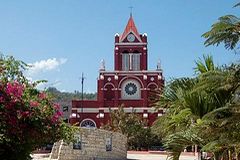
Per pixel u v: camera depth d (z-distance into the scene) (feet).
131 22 317.83
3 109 51.39
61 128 59.77
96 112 303.07
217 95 41.75
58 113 58.65
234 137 38.29
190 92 43.55
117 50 310.86
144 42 311.27
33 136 53.78
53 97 60.29
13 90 52.47
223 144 38.86
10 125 51.13
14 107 51.90
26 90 56.75
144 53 309.63
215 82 38.78
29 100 54.65
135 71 305.32
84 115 302.25
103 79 305.94
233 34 37.11
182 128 46.85
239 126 37.88
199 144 43.42
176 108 48.47
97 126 300.61
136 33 314.14
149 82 303.48
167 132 50.88
